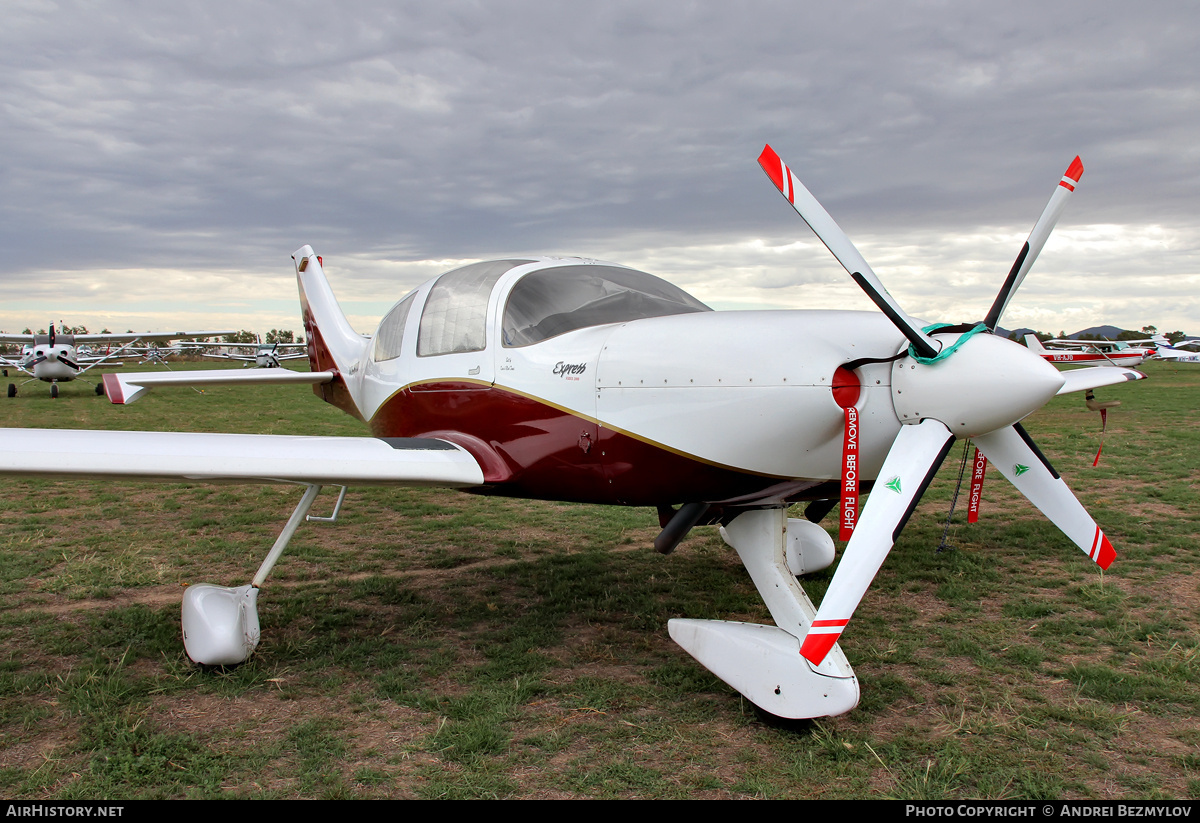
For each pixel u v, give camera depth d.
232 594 3.34
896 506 2.62
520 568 5.05
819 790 2.33
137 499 7.34
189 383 5.78
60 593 4.32
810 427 2.88
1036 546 5.38
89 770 2.40
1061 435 11.61
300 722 2.76
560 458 3.50
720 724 2.78
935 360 2.74
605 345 3.38
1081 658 3.36
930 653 3.45
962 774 2.40
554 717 2.81
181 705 2.90
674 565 5.13
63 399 20.06
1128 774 2.40
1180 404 17.62
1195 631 3.66
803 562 4.78
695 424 3.07
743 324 3.08
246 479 3.28
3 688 3.00
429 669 3.25
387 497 7.72
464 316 4.09
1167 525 5.86
